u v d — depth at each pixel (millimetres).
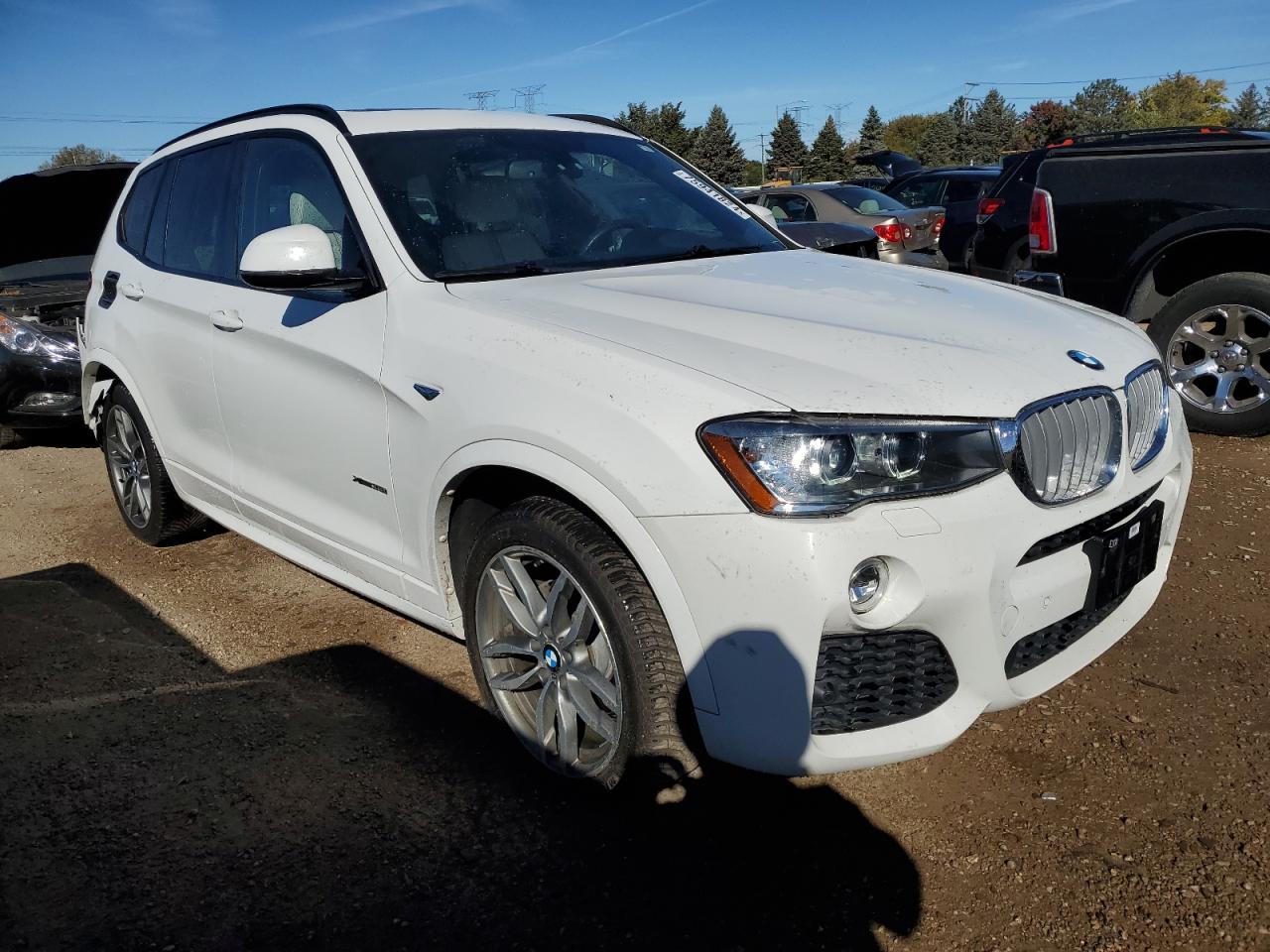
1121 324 3107
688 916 2260
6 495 5824
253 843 2555
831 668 2174
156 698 3303
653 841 2514
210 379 3643
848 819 2566
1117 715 2955
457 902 2332
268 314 3305
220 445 3746
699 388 2207
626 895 2332
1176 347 5629
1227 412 5508
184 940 2234
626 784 2457
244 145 3742
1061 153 5855
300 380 3168
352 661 3508
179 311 3820
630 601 2324
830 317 2615
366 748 2963
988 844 2447
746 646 2129
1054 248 5926
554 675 2629
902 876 2359
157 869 2467
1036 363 2463
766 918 2246
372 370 2869
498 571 2688
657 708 2332
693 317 2572
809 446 2092
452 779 2793
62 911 2326
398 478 2857
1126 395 2609
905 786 2684
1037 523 2273
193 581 4293
